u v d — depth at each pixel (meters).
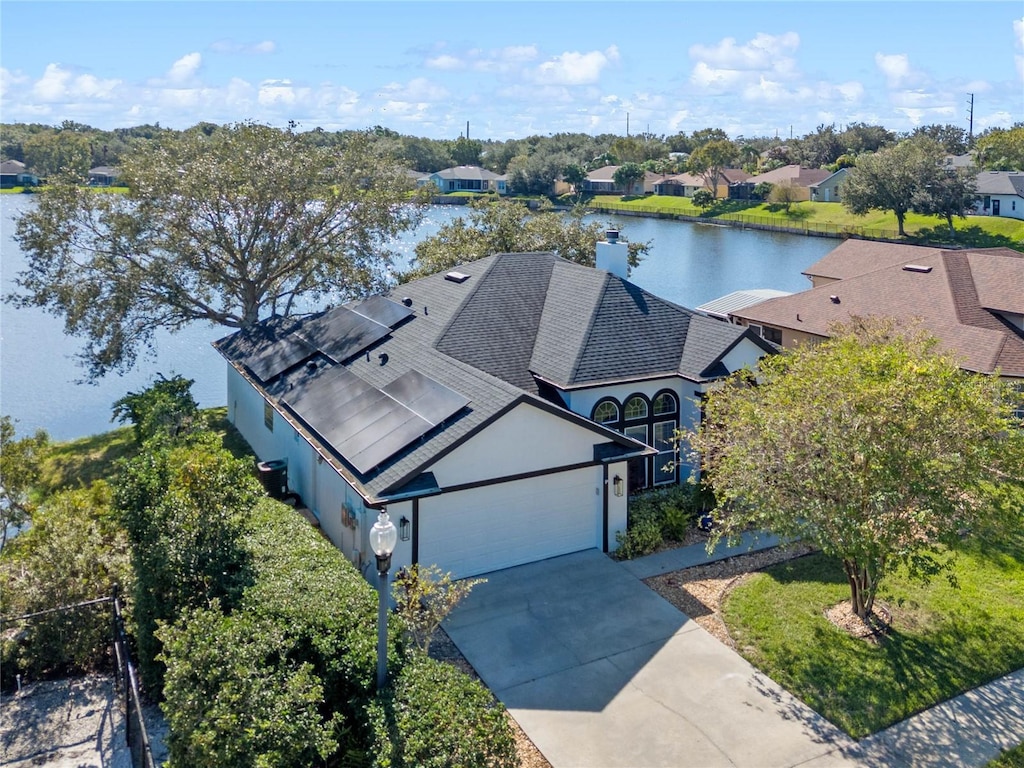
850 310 30.97
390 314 25.08
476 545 17.09
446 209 101.56
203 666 9.84
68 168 30.08
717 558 17.89
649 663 13.80
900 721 12.26
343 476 16.73
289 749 9.61
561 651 14.20
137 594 13.27
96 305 29.30
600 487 18.41
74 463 27.27
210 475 13.82
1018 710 12.46
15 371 37.84
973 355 25.28
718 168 120.88
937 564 12.85
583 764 11.35
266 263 31.55
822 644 14.23
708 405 17.19
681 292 55.38
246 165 29.89
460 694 10.56
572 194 130.38
